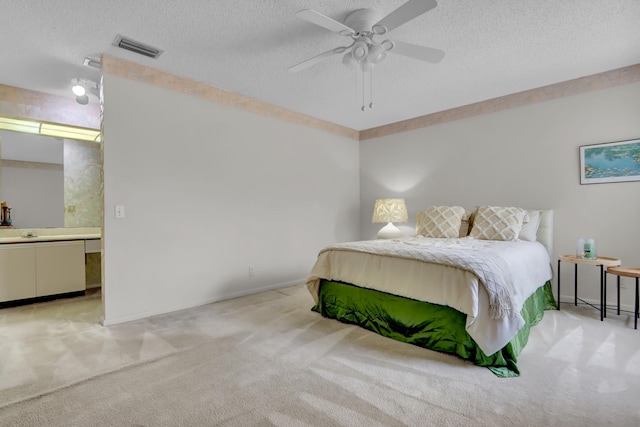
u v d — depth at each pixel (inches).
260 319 112.8
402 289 91.4
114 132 109.2
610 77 121.1
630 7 82.4
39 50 102.3
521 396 64.2
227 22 89.2
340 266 110.3
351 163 202.5
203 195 132.3
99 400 64.1
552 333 96.8
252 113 149.4
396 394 65.6
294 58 110.6
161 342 92.9
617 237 120.5
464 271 80.2
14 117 128.3
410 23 89.4
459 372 74.4
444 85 134.1
